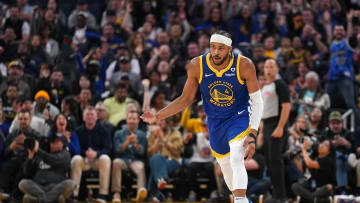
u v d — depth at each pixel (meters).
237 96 10.60
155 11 29.05
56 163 16.42
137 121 18.31
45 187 16.19
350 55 23.11
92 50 24.88
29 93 21.72
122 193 18.20
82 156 17.94
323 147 17.00
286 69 24.70
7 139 17.50
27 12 28.88
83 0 29.86
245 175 10.14
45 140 16.53
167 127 18.78
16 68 21.50
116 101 20.50
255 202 17.31
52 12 27.11
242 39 27.47
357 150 18.23
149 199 17.56
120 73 22.52
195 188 18.28
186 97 11.04
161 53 24.31
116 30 27.05
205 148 18.44
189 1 30.36
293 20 27.58
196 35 27.45
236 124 10.61
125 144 17.77
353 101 22.73
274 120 15.71
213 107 10.74
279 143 15.63
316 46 26.38
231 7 28.95
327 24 29.33
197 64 10.61
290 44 26.23
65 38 25.34
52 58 25.34
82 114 19.86
